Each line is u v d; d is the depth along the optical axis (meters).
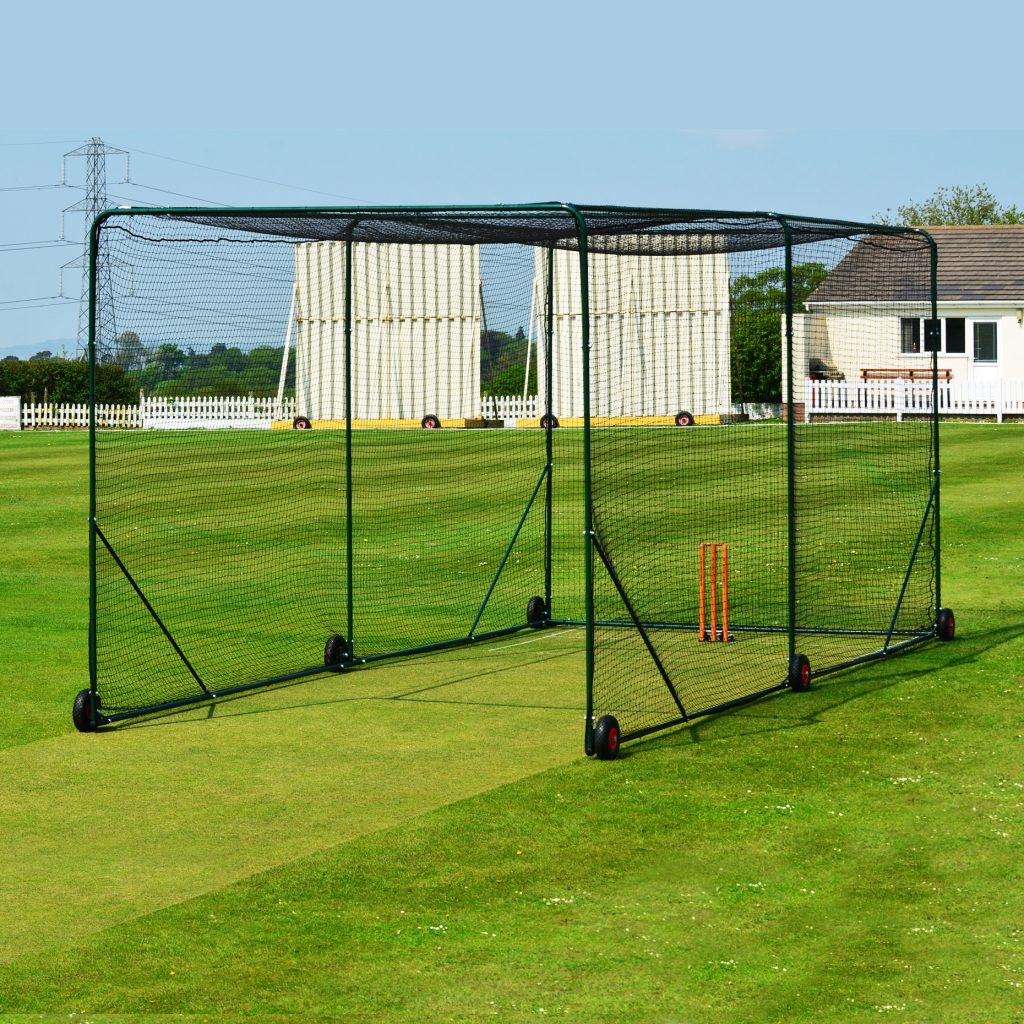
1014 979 6.88
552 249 15.43
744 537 21.28
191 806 9.66
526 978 6.97
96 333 12.16
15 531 23.11
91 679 11.80
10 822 9.36
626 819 9.20
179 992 6.85
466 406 29.89
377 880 8.23
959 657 13.70
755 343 26.91
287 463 30.97
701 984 6.89
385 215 11.40
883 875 8.19
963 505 23.31
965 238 46.41
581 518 23.45
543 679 13.42
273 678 13.50
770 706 12.06
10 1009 6.68
